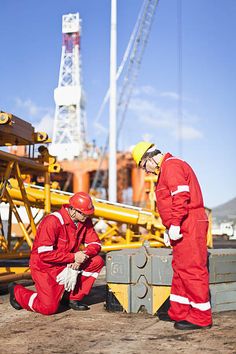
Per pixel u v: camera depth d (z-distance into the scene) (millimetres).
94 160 60125
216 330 4027
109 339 3738
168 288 4672
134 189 59000
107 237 15250
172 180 4133
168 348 3441
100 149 61625
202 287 4105
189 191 4164
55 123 67250
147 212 13508
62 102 67438
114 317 4645
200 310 4086
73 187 60531
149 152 4465
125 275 4867
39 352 3357
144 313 4816
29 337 3818
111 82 30719
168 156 4371
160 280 4691
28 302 4930
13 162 7332
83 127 68438
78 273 4973
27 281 7742
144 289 4781
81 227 5023
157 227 13336
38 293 4797
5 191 7574
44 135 7852
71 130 66938
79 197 4895
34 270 4832
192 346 3494
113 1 31562
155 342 3629
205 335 3850
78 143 65250
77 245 5035
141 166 4531
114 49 30844
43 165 8391
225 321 4418
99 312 4926
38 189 12391
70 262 4805
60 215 4883
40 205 12469
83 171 60062
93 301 5699
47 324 4332
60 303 5285
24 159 7625
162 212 4316
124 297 4879
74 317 4660
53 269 4809
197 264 4125
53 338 3779
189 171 4258
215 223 47688
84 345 3549
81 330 4066
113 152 30016
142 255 4805
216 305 4871
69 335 3881
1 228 9930
